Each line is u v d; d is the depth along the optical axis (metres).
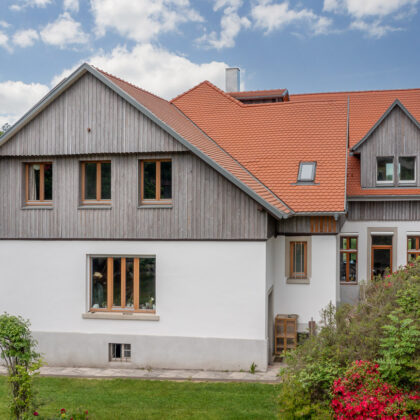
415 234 20.08
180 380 13.87
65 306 15.55
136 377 14.20
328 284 16.20
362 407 7.54
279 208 14.69
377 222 20.39
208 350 14.72
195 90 21.14
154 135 14.79
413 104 23.67
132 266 15.38
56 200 15.66
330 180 16.30
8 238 15.90
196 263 14.84
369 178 20.42
